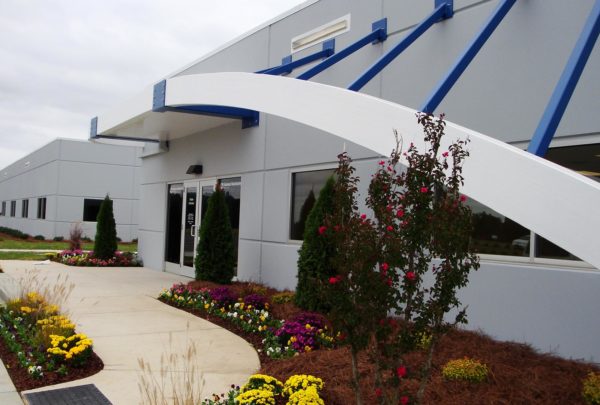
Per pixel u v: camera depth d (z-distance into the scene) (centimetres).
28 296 795
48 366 526
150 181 1560
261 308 797
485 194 406
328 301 342
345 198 355
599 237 338
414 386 442
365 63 836
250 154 1076
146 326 730
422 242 329
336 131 550
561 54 575
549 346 556
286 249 958
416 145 468
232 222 1136
